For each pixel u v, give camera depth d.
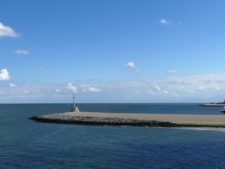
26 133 71.00
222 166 36.47
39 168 35.91
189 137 60.19
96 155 43.22
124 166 36.72
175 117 95.12
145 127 81.25
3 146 51.69
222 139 57.25
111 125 87.81
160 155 42.88
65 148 49.38
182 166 36.53
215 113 167.62
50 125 90.94
